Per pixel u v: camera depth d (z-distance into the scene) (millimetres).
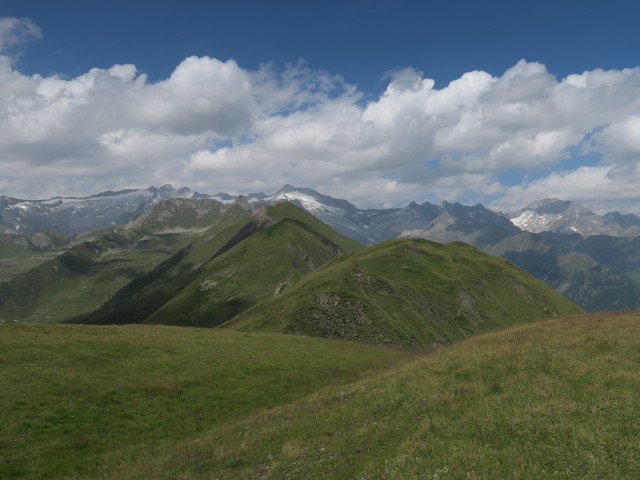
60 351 43031
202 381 39625
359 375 43188
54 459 24500
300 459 18297
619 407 17000
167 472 20656
